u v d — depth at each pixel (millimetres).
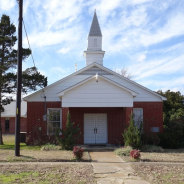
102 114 20266
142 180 8820
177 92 29906
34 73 19766
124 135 16359
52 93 19797
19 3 13500
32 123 19453
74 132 16281
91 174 9578
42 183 8219
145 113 20062
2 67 18984
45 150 15617
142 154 14352
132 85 20297
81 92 17016
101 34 22969
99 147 17641
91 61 22562
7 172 9695
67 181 8539
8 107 36000
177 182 8555
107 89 17078
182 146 18984
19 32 13438
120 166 11078
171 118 22984
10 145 19547
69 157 12883
